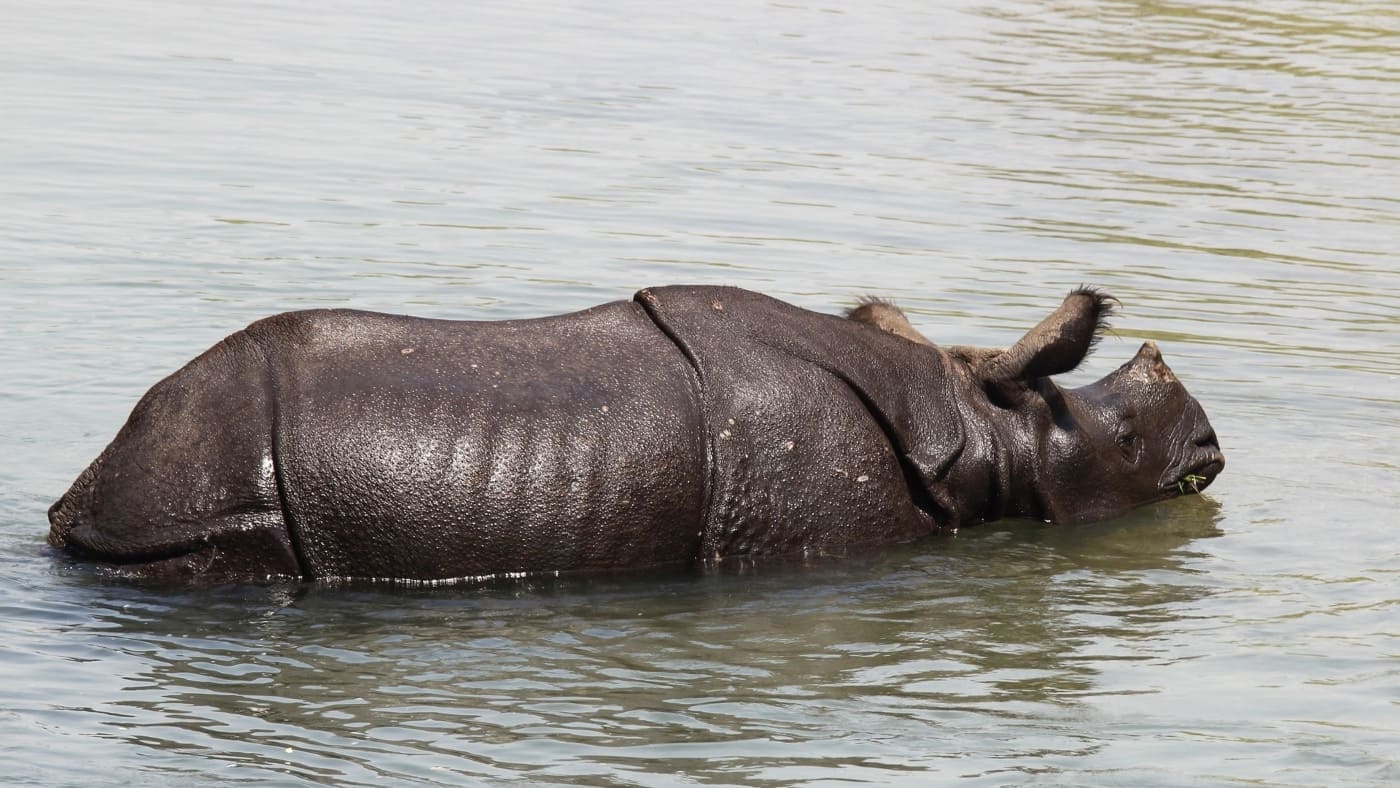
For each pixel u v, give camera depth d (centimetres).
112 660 2888
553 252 6091
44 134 7538
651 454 3406
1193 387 4969
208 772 2472
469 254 6019
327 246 6041
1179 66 10831
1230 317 5697
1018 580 3497
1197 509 4028
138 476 3275
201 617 3106
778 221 6731
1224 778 2533
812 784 2488
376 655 2959
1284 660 3041
